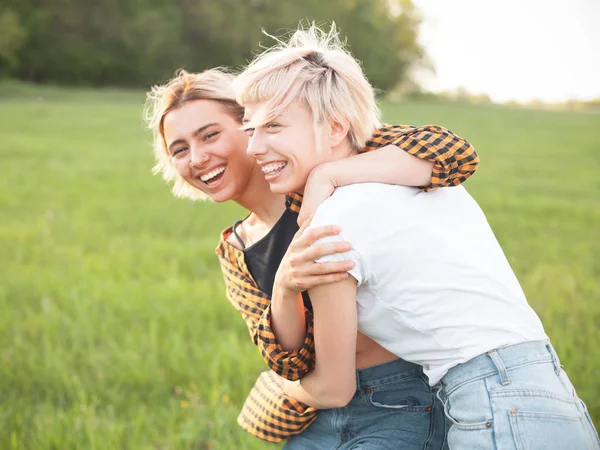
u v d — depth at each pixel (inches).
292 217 99.1
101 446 143.3
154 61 2336.4
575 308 223.0
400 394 96.7
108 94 1665.8
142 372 181.8
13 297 249.0
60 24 2274.9
